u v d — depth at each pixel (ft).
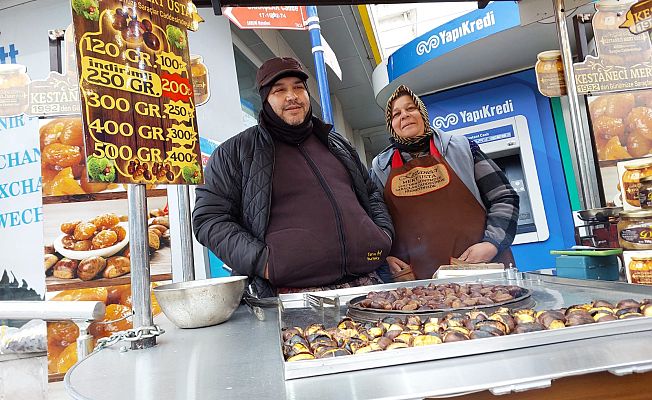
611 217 5.28
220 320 3.65
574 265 4.57
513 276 4.87
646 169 5.11
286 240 5.24
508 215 6.82
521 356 2.03
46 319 2.96
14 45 10.41
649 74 5.66
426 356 2.08
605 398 1.92
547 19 6.03
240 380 2.09
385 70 11.55
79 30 2.89
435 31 9.73
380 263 5.86
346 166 6.29
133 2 3.24
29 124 10.36
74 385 2.18
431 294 3.91
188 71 3.61
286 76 5.72
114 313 8.84
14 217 10.32
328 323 3.46
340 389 1.82
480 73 11.10
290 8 7.73
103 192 9.05
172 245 9.07
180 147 3.46
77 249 8.89
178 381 2.15
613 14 5.61
